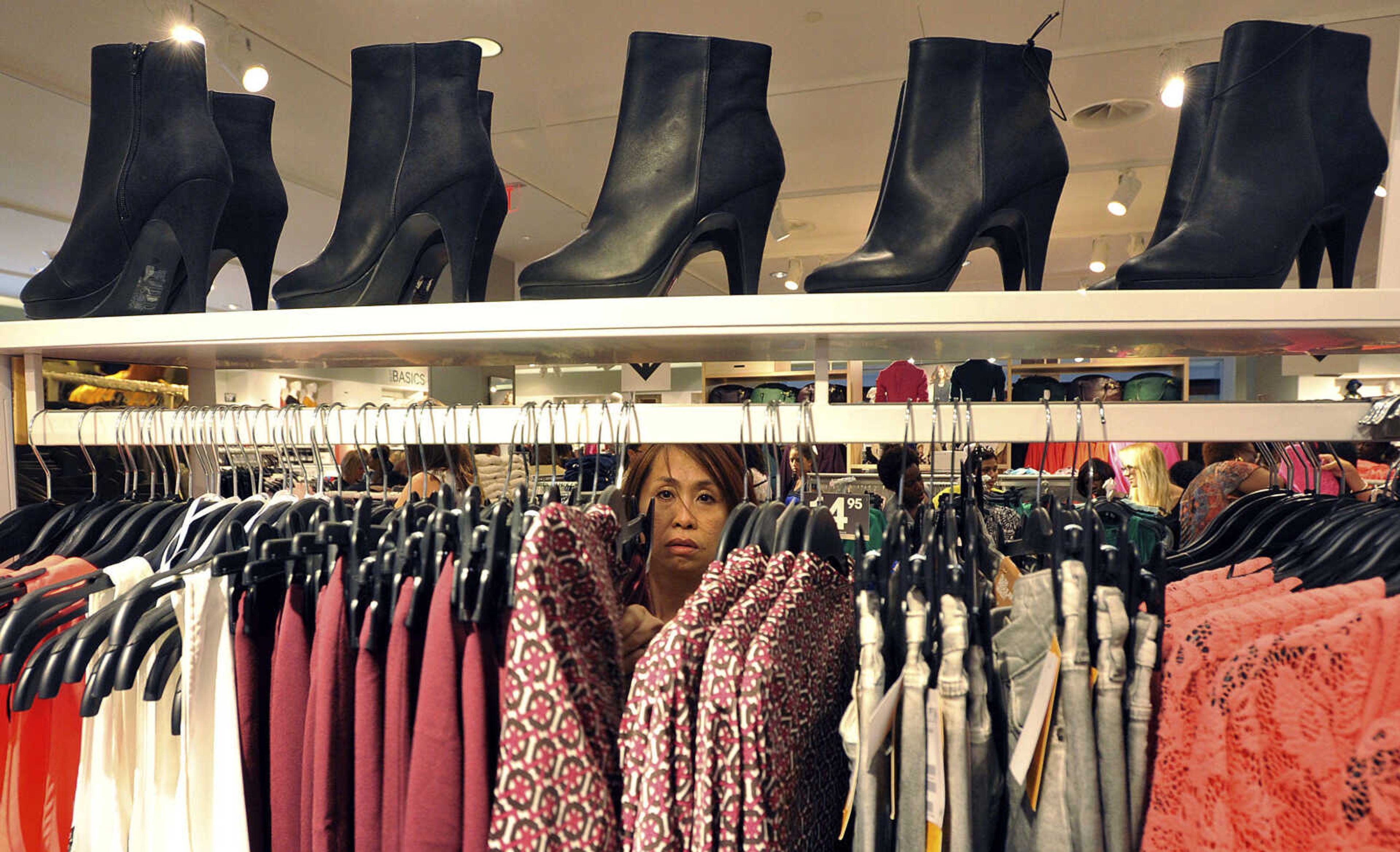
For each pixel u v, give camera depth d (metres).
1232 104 0.79
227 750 0.73
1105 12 2.21
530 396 4.03
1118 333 0.76
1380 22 2.21
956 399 0.76
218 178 0.96
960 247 0.80
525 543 0.56
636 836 0.57
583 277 0.82
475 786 0.62
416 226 0.90
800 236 4.29
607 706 0.62
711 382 5.87
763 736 0.57
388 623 0.70
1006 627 0.67
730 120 0.86
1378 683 0.52
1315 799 0.53
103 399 1.10
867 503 1.53
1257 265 0.76
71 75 2.45
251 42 2.25
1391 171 0.81
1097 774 0.60
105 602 0.81
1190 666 0.59
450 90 0.89
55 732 0.81
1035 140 0.83
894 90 2.70
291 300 0.93
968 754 0.61
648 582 1.03
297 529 0.83
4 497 0.99
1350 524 0.70
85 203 0.97
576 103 2.77
